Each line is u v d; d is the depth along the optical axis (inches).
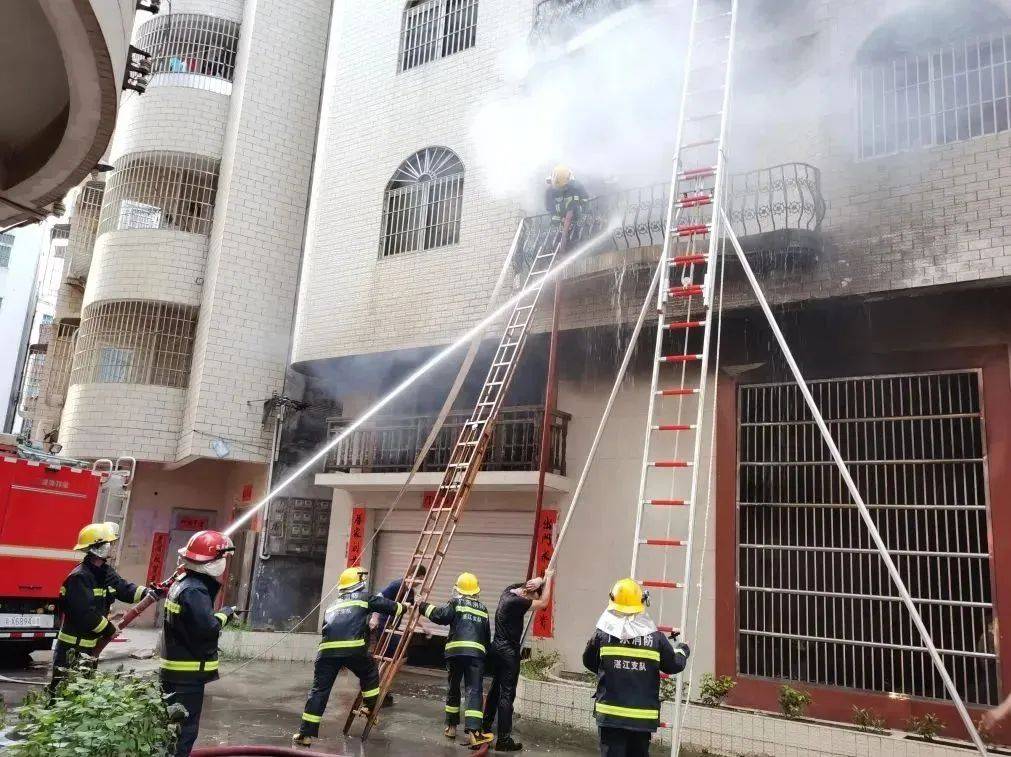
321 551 545.3
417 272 470.3
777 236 330.3
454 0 507.8
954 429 318.3
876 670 314.8
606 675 192.9
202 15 631.8
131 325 589.0
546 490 412.5
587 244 387.9
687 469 374.9
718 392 372.2
